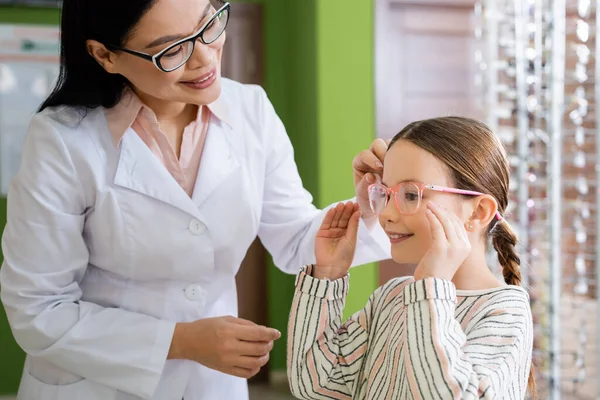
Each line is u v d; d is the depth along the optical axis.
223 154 1.45
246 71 4.15
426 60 3.70
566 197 2.09
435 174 1.18
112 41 1.26
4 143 3.84
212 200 1.42
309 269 1.33
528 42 2.07
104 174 1.36
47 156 1.33
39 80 3.88
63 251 1.34
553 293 2.01
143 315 1.37
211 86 1.31
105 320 1.35
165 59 1.24
